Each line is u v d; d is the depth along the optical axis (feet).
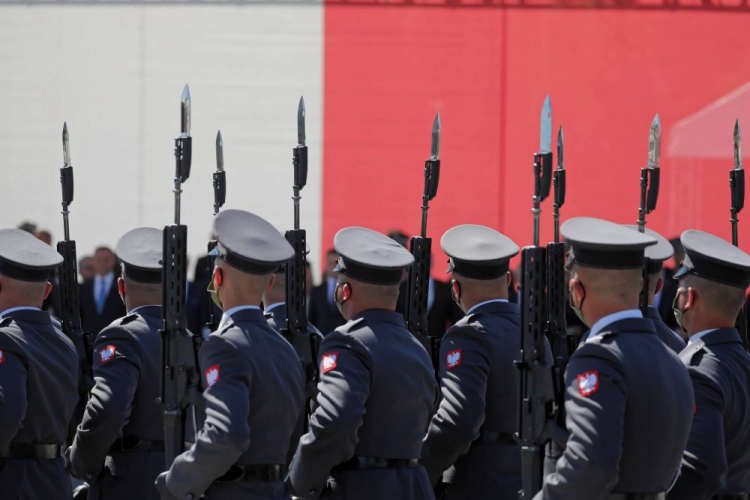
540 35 142.00
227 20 143.33
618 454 39.06
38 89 143.33
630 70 141.90
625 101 142.10
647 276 54.24
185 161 49.52
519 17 142.10
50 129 143.43
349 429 48.47
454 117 142.51
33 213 143.64
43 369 53.72
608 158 142.00
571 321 104.32
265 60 143.43
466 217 142.10
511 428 57.82
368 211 142.92
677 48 141.79
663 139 141.28
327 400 49.06
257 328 47.14
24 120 143.23
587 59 141.90
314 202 143.02
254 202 143.54
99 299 118.42
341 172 143.02
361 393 49.37
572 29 141.79
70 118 143.43
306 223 143.13
